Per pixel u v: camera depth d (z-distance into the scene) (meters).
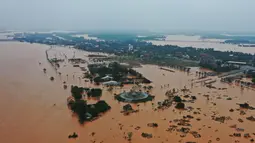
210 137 146.62
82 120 166.38
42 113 179.75
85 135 148.50
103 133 150.88
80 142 140.38
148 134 148.88
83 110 171.50
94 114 174.12
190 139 144.12
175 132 152.50
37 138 144.75
